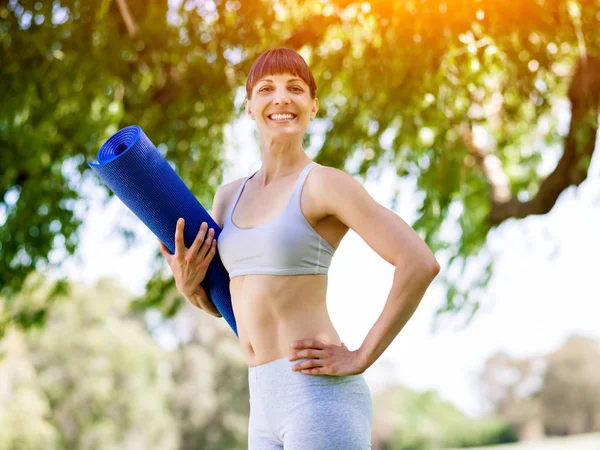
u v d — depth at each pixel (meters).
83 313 29.11
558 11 3.87
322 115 5.22
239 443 33.50
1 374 22.98
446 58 4.01
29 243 5.64
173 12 4.88
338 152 5.11
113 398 28.45
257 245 1.97
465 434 44.47
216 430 33.41
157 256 5.98
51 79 4.91
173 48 4.83
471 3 3.74
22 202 5.52
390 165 5.36
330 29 4.70
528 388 51.06
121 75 5.00
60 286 6.11
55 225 5.68
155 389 30.00
